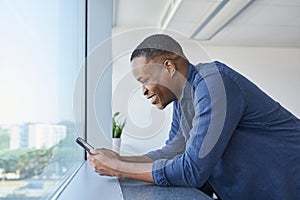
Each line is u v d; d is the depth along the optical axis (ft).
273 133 3.47
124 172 3.26
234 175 3.44
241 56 15.65
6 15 1.65
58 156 3.29
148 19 12.28
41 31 2.56
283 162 3.44
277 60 15.83
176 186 3.08
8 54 1.68
